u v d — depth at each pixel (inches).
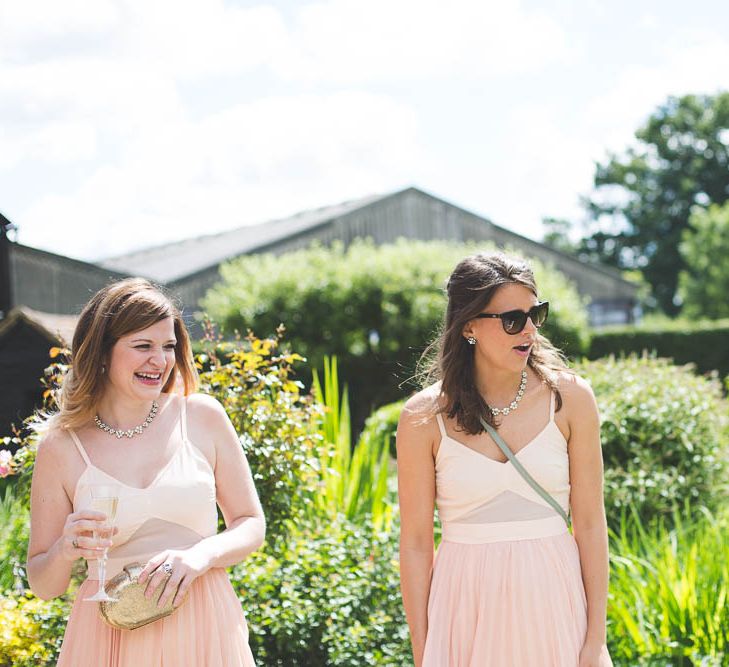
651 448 269.9
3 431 435.5
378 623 181.5
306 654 178.4
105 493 103.5
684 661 190.1
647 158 2228.1
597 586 116.6
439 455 118.7
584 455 117.7
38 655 159.3
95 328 114.0
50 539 113.0
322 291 630.5
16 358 444.5
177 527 112.5
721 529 240.1
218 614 111.2
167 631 108.3
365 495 240.1
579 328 690.2
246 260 708.7
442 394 118.6
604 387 290.0
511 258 117.6
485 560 115.4
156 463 114.0
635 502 259.4
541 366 120.0
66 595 170.7
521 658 112.9
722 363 890.7
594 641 114.7
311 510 211.2
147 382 113.8
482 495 116.3
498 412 118.2
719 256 1370.6
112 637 108.7
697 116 2188.7
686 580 199.5
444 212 1095.6
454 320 117.7
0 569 187.3
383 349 625.0
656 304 2130.9
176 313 120.5
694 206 2101.4
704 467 271.0
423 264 654.5
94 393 114.9
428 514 120.6
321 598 181.2
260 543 117.6
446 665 115.5
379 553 198.2
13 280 626.5
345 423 244.7
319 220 1001.5
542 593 113.6
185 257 981.8
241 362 193.8
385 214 1030.4
